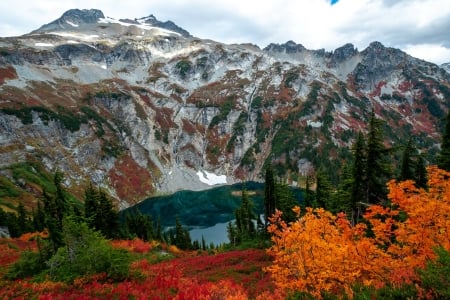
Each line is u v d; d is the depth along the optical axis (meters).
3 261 27.91
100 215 53.97
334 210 42.16
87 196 56.19
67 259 18.41
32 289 15.98
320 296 11.16
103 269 17.33
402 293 9.09
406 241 12.14
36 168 144.38
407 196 13.70
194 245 84.00
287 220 50.81
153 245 49.03
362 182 29.89
